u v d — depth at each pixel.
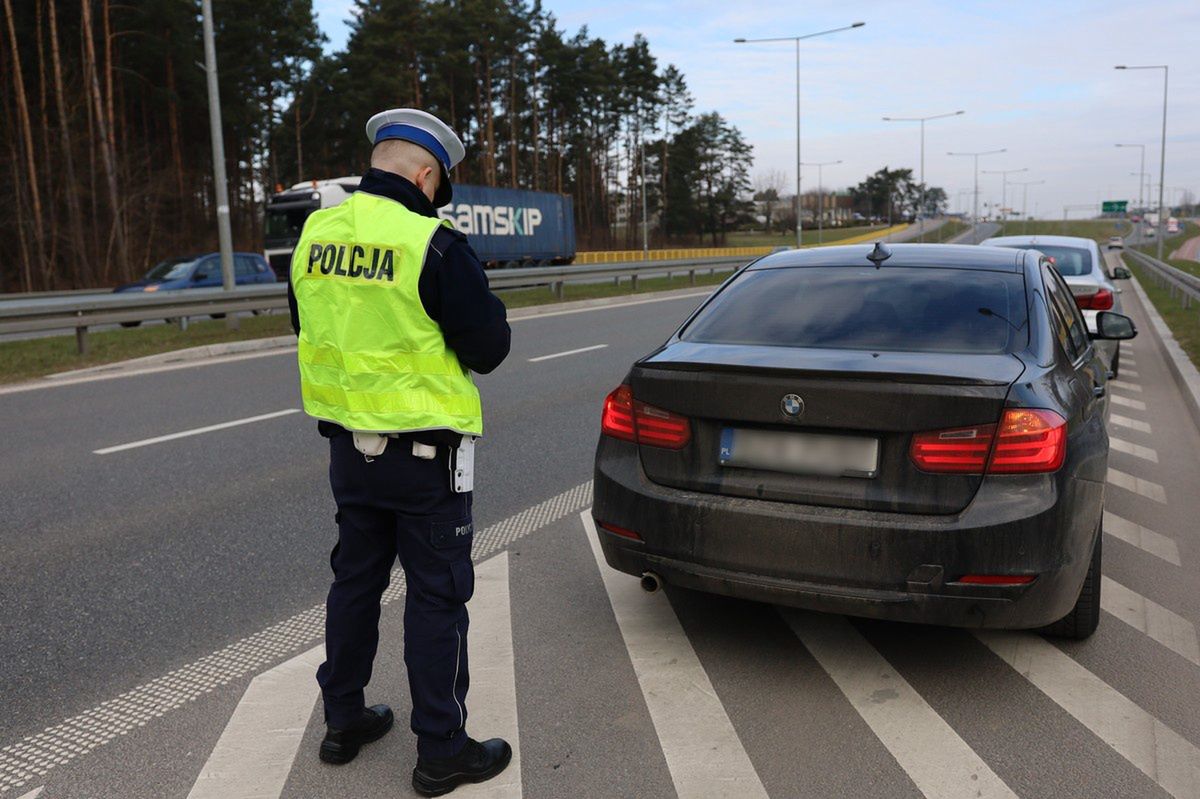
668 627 3.65
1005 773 2.64
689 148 91.38
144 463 6.34
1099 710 2.99
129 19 41.34
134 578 4.19
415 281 2.37
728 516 3.07
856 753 2.75
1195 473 6.10
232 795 2.56
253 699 3.10
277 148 55.19
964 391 2.84
